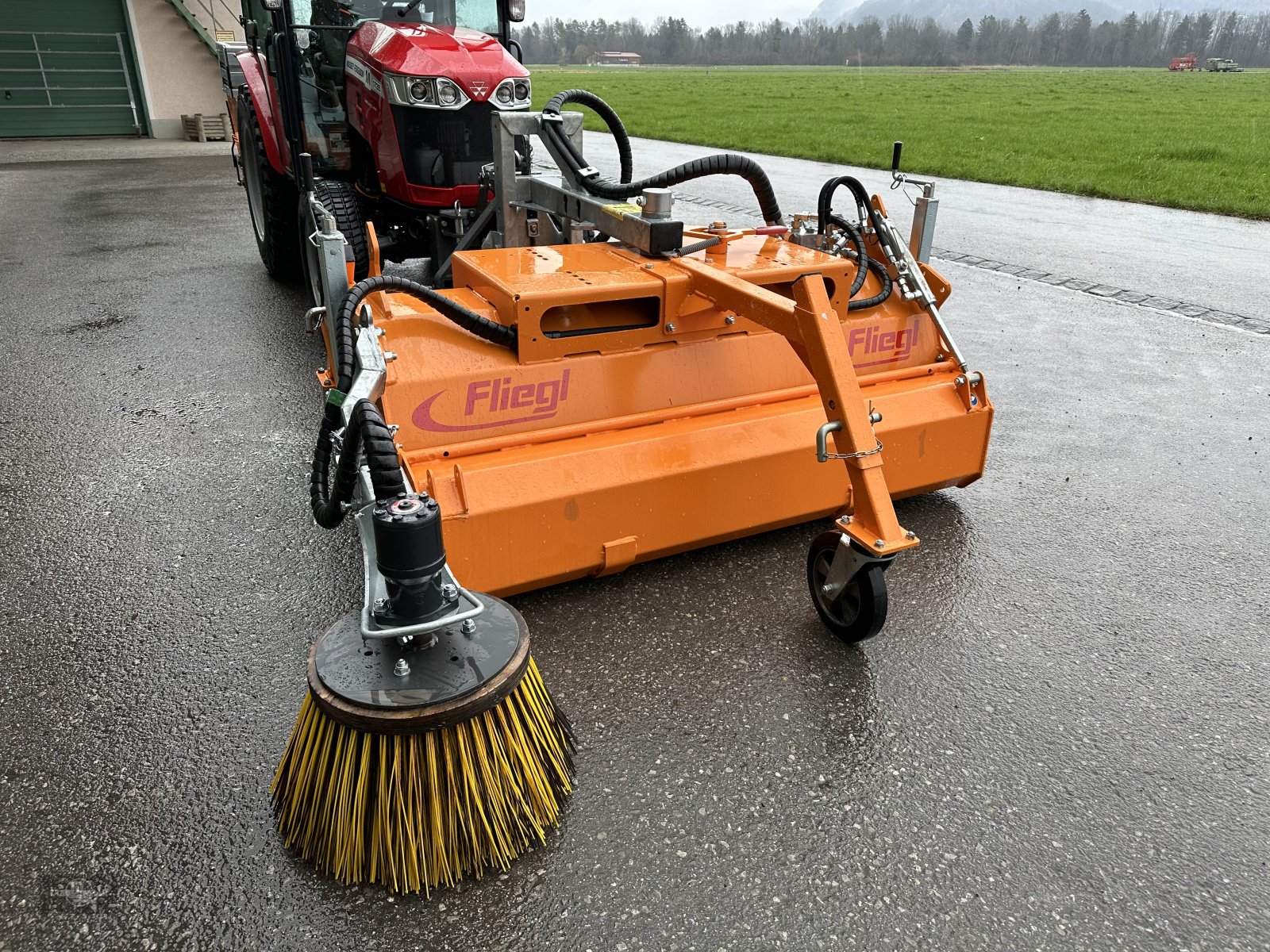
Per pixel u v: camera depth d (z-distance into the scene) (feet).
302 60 18.85
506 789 6.24
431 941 5.84
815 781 7.20
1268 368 17.20
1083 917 6.05
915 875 6.35
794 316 8.07
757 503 9.86
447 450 8.61
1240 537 11.11
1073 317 20.38
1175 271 24.82
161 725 7.75
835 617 8.95
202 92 54.34
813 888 6.24
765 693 8.20
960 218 32.42
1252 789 7.18
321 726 6.16
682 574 10.11
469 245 14.75
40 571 10.03
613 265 10.14
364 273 17.92
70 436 13.58
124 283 22.57
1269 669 8.67
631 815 6.84
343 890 6.22
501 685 5.87
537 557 8.78
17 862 6.40
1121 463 13.14
